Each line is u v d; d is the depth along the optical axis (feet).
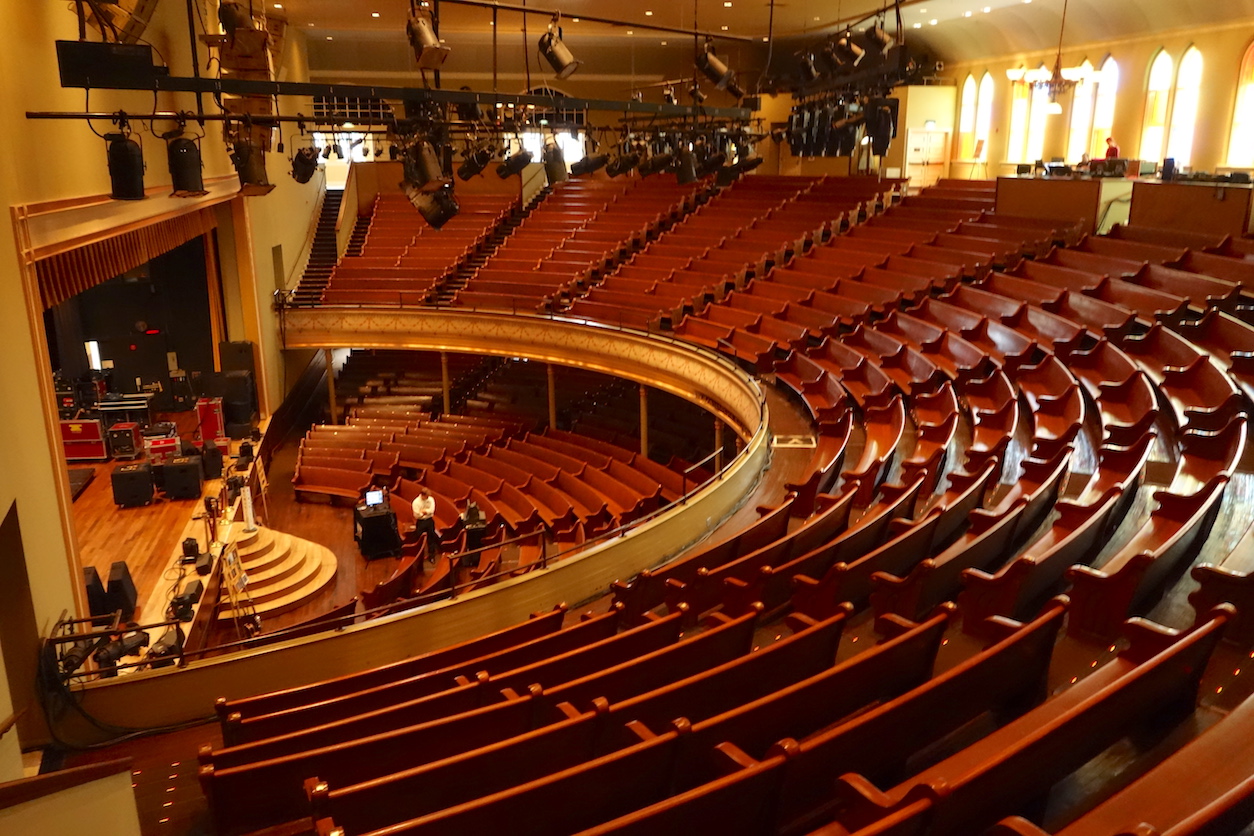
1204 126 59.67
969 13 69.10
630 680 17.48
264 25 49.21
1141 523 19.84
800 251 60.59
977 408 31.76
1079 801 11.30
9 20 27.43
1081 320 38.45
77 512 48.19
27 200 28.25
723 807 11.02
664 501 45.19
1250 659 13.56
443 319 69.26
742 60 84.74
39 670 25.21
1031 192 55.01
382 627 27.35
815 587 19.04
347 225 83.66
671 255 66.33
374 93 31.53
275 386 70.44
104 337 63.72
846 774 10.32
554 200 82.12
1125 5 62.28
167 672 25.64
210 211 56.08
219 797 16.48
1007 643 13.12
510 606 28.71
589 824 12.80
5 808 14.34
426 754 16.90
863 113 43.16
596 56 82.89
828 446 34.32
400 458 61.77
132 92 38.09
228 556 43.01
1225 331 31.48
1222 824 8.01
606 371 59.98
